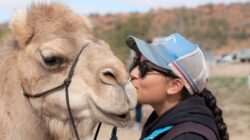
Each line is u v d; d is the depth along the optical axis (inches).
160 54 148.3
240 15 5994.1
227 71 2046.0
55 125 180.9
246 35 5152.6
